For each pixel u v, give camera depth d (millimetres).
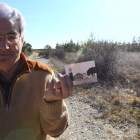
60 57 17031
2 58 1016
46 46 28125
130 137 2766
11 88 1090
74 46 17938
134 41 15992
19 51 1098
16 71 1151
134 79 5762
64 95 835
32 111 1112
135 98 4266
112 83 5559
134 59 8391
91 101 4461
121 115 3492
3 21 976
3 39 982
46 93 897
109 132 2971
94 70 945
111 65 6379
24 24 1132
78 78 947
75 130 3086
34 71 1185
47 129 1031
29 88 1132
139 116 3404
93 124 3287
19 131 1078
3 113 1068
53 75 1311
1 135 1061
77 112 3883
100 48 6910
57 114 948
